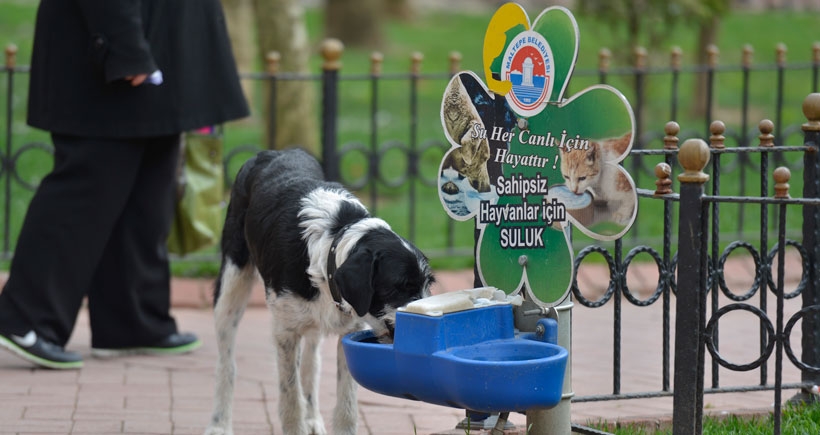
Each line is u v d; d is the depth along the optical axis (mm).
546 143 5445
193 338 8992
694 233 5355
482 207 5590
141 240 8578
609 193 5348
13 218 13219
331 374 8328
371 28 31859
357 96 24812
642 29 17531
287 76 11195
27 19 29516
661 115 21406
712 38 20625
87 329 9672
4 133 17500
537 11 30328
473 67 27953
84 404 7340
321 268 5961
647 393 6430
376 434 6820
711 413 6879
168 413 7211
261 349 8922
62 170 8094
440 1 44844
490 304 5285
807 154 6695
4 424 6805
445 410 7387
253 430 6957
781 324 5598
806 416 6598
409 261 5586
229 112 8500
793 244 6418
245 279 6996
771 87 25500
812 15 35281
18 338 8047
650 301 6309
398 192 16359
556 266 5484
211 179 9156
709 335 5496
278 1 15055
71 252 8148
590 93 5336
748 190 14680
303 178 6707
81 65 7949
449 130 5625
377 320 5602
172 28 8117
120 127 8023
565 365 4969
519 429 6477
